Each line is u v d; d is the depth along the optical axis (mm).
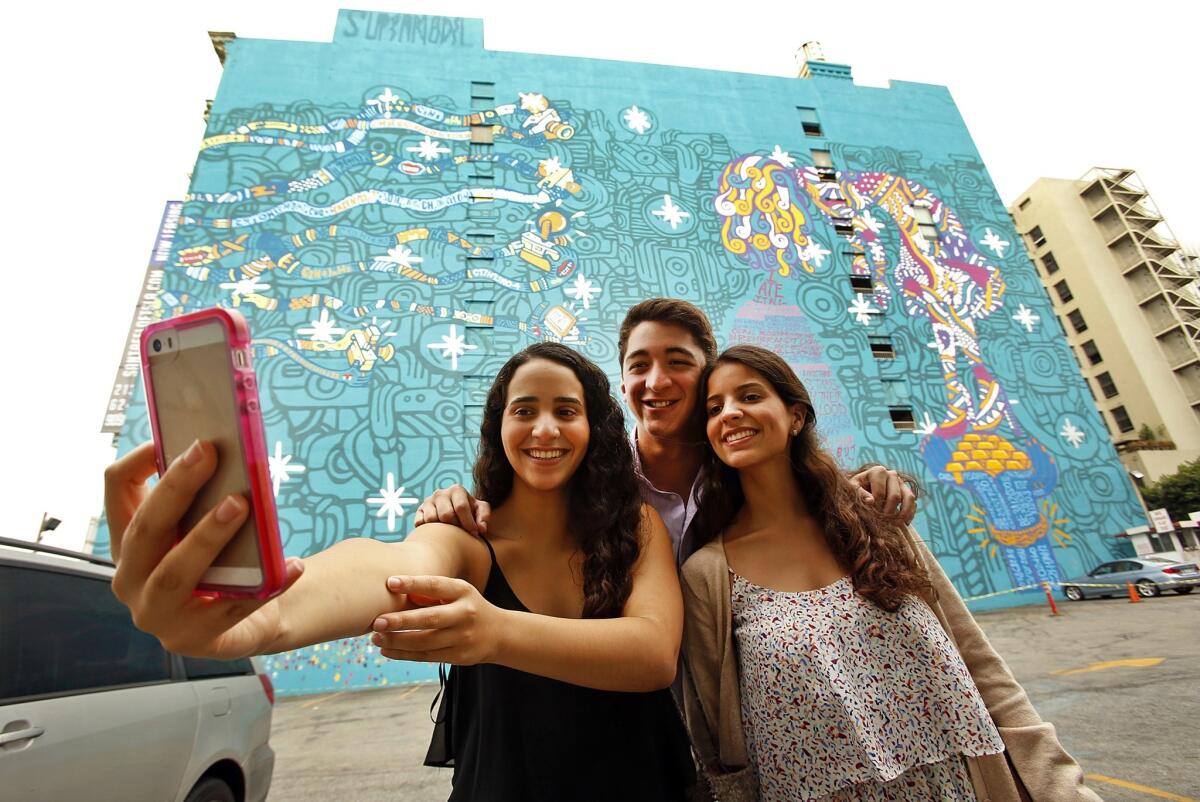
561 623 1030
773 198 17172
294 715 7914
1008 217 18766
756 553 1658
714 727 1552
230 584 663
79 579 2498
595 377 1572
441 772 4750
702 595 1598
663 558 1480
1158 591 12039
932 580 1671
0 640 2033
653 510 1607
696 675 1569
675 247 15797
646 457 2119
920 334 16203
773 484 1714
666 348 2027
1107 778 3607
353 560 982
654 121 17516
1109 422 28609
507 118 16484
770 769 1396
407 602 999
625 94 17781
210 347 700
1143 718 4582
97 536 10977
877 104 19844
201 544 644
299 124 15039
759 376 1706
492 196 15258
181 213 13398
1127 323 28578
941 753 1370
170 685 2686
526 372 1504
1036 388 16047
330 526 11406
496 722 1275
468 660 899
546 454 1419
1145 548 13977
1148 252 29984
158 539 682
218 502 673
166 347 742
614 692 1311
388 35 17219
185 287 12742
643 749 1287
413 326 13438
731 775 1457
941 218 18219
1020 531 13977
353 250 13875
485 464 1620
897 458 14328
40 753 1941
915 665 1438
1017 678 6457
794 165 17859
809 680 1369
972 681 1470
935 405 15305
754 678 1462
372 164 14977
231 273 13039
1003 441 15086
